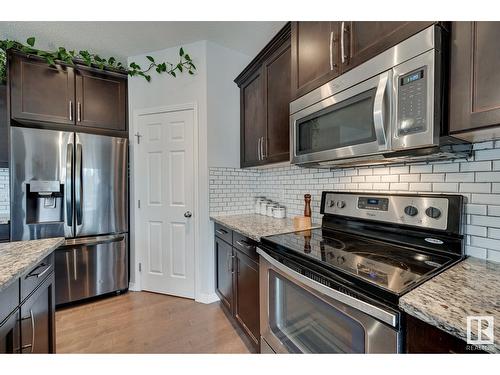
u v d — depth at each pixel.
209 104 2.38
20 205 2.07
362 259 1.06
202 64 2.37
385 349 0.73
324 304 0.99
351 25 1.13
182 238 2.49
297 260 1.16
